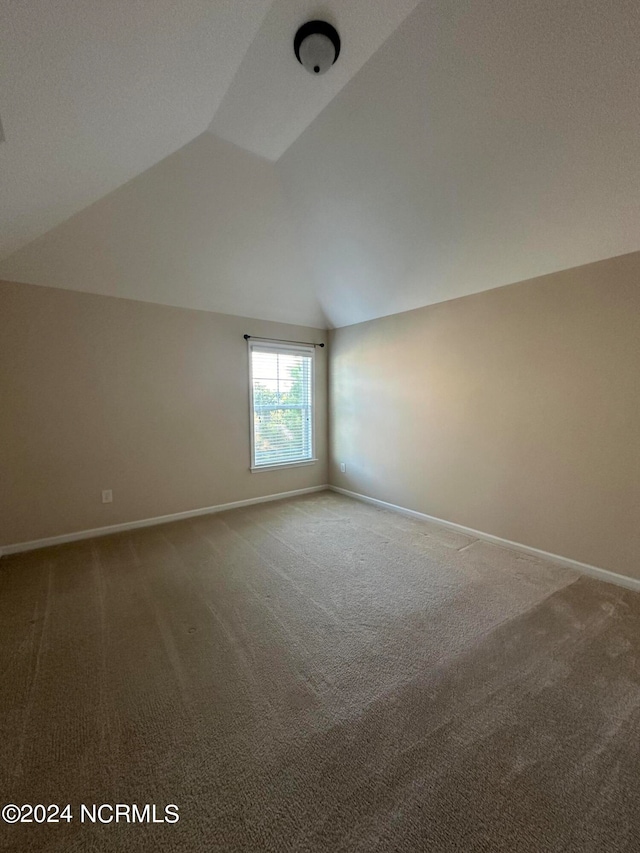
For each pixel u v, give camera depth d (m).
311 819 1.06
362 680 1.59
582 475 2.54
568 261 2.48
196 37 1.38
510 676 1.62
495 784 1.16
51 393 3.04
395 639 1.87
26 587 2.38
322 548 3.00
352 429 4.52
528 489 2.84
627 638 1.87
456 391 3.32
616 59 1.52
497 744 1.30
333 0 1.51
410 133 2.11
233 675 1.62
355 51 1.76
